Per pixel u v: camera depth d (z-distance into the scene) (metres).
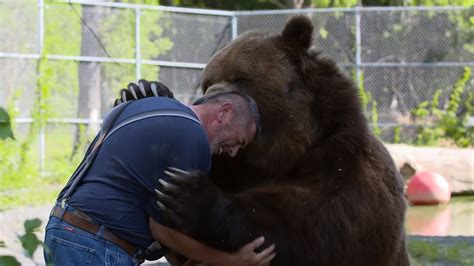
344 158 9.40
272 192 8.99
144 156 8.45
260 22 36.69
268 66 9.87
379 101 38.00
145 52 35.09
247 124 9.08
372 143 9.74
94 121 32.47
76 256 8.40
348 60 37.53
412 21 38.09
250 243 8.55
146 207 8.55
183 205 8.27
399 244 9.86
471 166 31.78
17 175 28.36
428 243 17.64
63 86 32.16
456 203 29.70
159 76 35.34
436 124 37.72
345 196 9.09
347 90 9.88
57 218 8.55
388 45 38.00
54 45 32.25
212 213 8.36
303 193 9.07
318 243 8.85
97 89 33.28
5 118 6.01
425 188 28.95
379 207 9.30
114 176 8.48
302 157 9.73
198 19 36.16
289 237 8.76
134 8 34.38
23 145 29.66
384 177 9.62
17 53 31.73
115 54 34.03
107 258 8.42
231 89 9.80
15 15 31.92
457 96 37.84
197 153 8.55
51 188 27.98
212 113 9.02
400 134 37.69
